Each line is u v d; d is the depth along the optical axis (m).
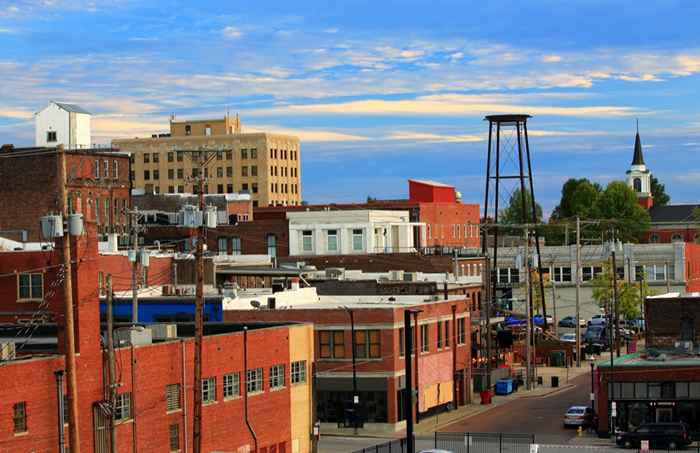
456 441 113.31
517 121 190.88
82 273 80.94
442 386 134.88
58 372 78.00
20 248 135.88
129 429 84.62
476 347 156.25
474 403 143.12
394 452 105.50
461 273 197.38
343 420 122.56
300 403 104.75
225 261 174.12
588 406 131.88
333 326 122.56
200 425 86.75
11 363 75.00
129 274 134.00
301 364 105.31
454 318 138.88
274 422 100.94
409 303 132.75
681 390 116.44
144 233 196.12
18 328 95.75
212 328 106.31
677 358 121.75
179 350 89.69
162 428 87.88
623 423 117.12
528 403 141.62
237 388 96.69
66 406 78.94
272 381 101.00
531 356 160.25
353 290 153.00
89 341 81.12
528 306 153.25
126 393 84.62
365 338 122.31
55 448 77.88
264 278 166.25
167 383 88.50
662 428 110.56
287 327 103.31
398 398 122.31
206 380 93.12
